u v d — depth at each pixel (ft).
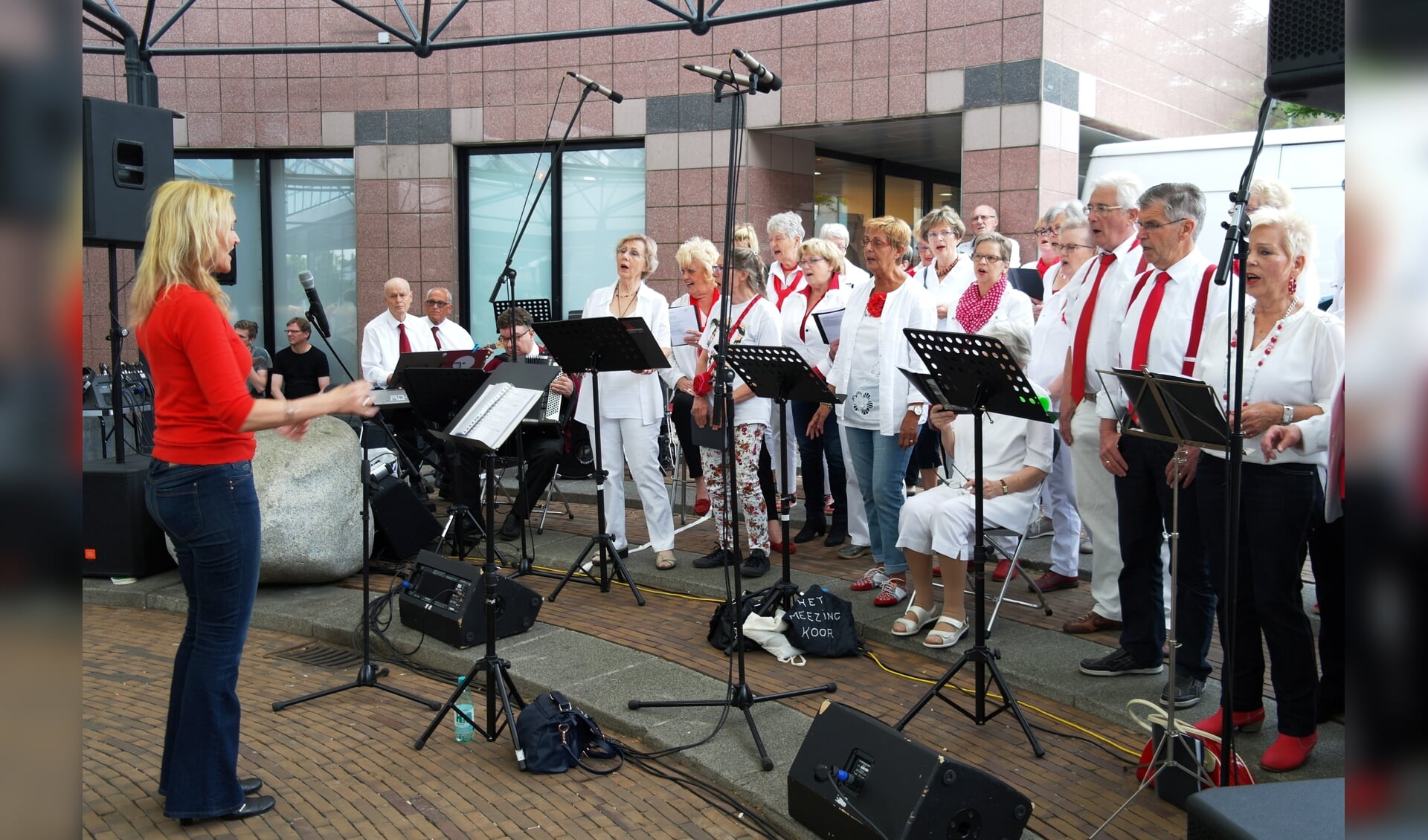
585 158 35.45
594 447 17.78
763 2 31.81
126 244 18.54
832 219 36.29
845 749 10.04
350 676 15.38
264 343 38.73
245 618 10.56
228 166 38.19
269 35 36.60
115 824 10.74
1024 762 11.56
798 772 10.37
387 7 35.96
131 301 10.09
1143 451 12.76
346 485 19.39
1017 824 9.39
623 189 35.17
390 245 36.91
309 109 36.96
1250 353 10.96
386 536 20.06
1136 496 13.03
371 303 37.32
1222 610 11.60
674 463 24.91
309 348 30.50
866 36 30.42
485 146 36.32
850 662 14.85
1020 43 28.02
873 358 16.38
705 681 14.19
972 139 29.01
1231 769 9.80
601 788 11.62
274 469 18.78
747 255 18.25
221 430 10.04
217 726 10.53
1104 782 11.09
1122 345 13.10
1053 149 28.43
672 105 33.37
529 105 35.22
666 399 22.90
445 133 36.11
